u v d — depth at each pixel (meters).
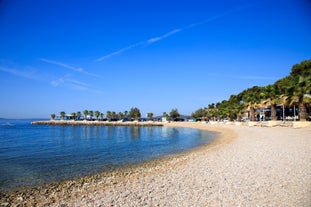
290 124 45.88
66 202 10.15
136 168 18.16
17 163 21.47
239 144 26.19
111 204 9.25
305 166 13.02
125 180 13.61
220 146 26.75
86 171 17.89
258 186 10.20
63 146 35.47
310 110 53.16
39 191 12.73
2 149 32.03
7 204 10.65
